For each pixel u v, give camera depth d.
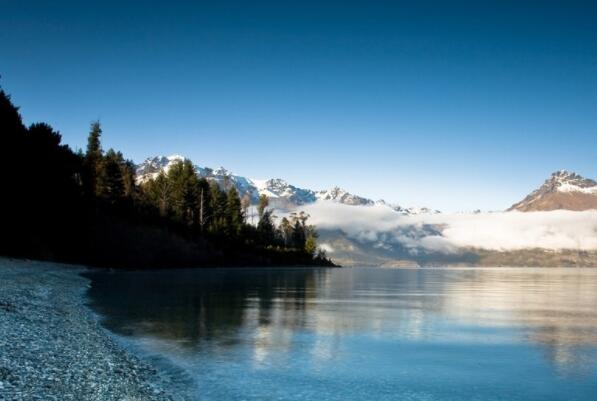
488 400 18.36
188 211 146.62
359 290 68.69
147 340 27.00
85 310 36.38
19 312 28.05
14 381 15.52
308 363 22.94
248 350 25.28
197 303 44.41
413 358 24.36
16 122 74.19
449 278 132.88
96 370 18.75
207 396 17.83
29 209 74.88
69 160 87.69
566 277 161.50
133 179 143.25
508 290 76.88
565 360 24.31
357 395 18.52
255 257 167.38
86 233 93.00
